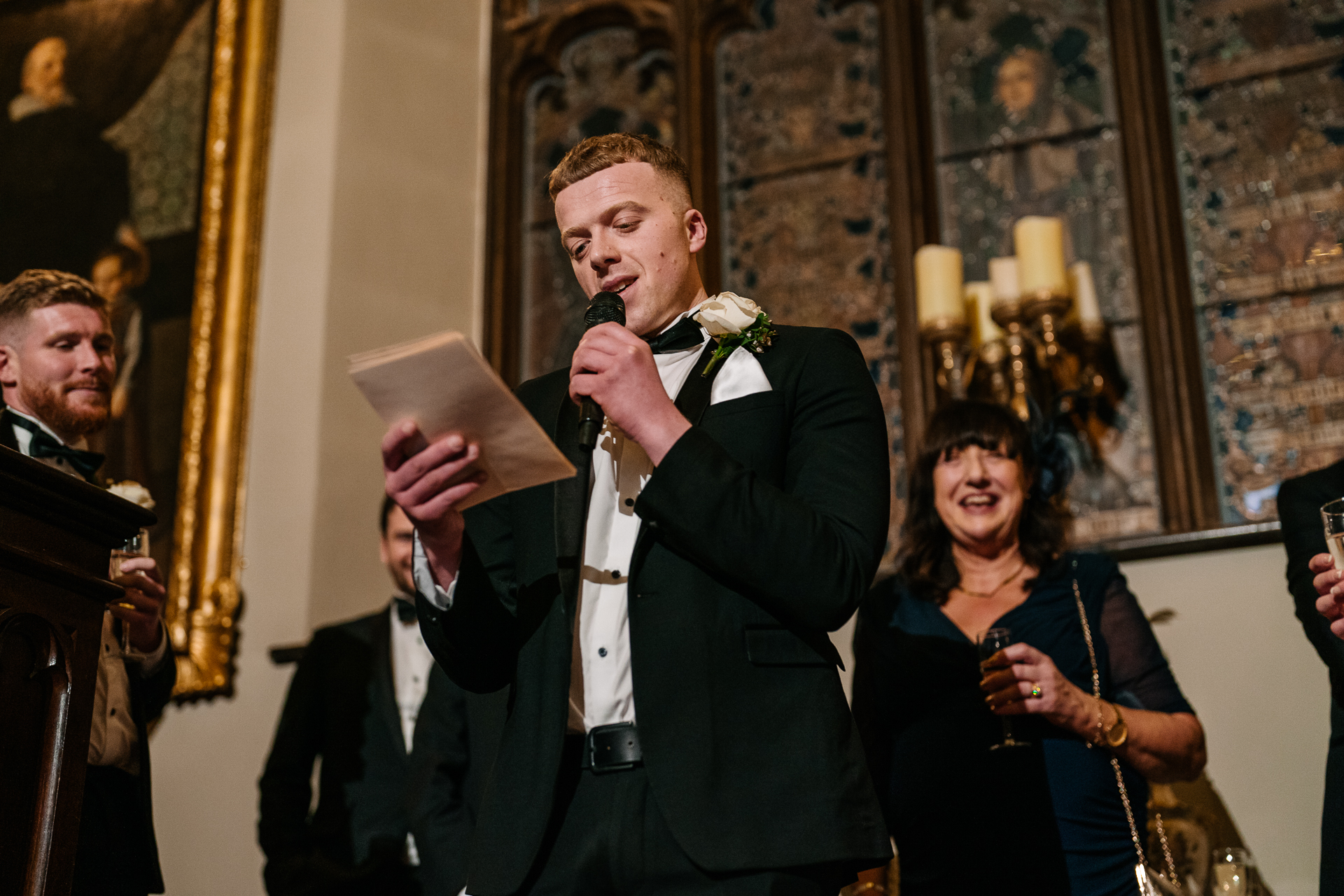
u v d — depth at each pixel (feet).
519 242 18.45
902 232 15.93
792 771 5.25
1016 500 10.12
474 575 5.82
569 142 18.67
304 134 17.85
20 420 9.04
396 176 18.04
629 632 5.53
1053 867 8.47
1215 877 10.80
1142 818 8.98
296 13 18.61
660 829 5.24
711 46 18.12
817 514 5.41
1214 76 15.19
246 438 16.58
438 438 5.28
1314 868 11.07
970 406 10.57
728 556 5.30
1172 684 9.53
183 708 15.60
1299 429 13.52
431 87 18.89
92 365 9.52
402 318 17.48
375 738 12.24
